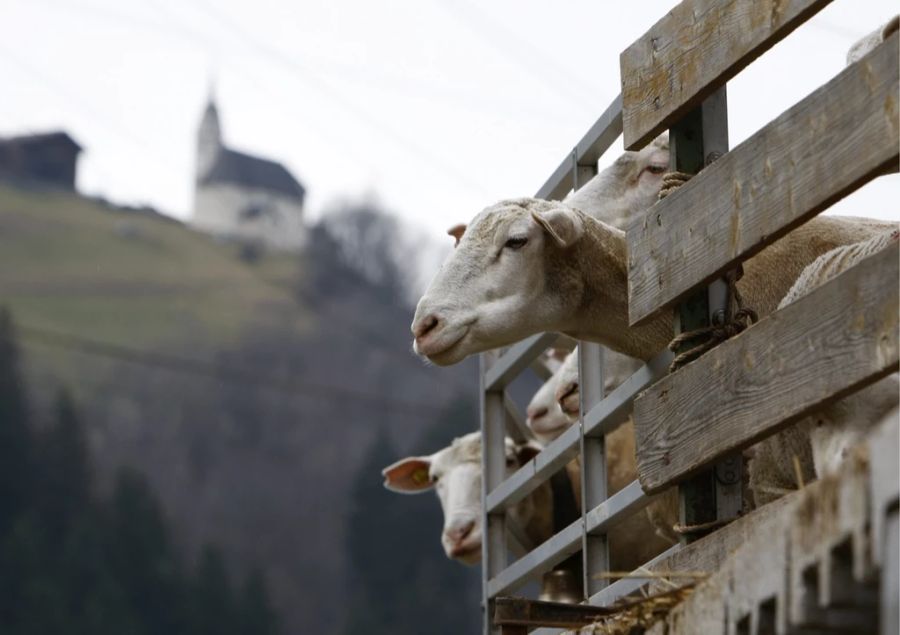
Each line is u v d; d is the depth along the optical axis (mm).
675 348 8977
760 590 6305
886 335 7262
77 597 71875
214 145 119312
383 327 105688
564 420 13102
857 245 8492
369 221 112625
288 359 100750
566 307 10516
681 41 9141
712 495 8773
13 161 113438
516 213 10594
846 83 7691
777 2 8430
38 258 106250
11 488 76000
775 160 8148
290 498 92625
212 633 72250
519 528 13445
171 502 92500
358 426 96312
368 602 75000
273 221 115875
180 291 105000
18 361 88000
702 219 8695
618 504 10000
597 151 11523
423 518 76125
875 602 5727
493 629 11977
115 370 97188
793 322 7863
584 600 9922
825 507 5762
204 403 97125
